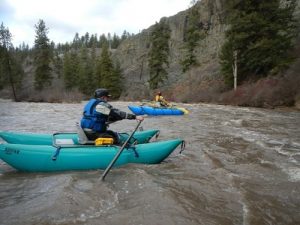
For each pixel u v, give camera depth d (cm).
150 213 375
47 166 529
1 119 1276
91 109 581
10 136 624
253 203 419
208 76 3709
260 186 485
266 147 763
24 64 8250
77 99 3719
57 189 447
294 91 2028
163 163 609
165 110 1585
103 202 405
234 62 2778
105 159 552
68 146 546
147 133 704
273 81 2259
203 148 749
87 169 544
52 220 354
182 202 413
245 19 2580
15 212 375
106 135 585
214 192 456
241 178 523
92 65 6038
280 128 1090
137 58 7638
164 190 451
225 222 362
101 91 591
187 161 630
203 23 5141
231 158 656
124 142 598
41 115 1475
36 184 474
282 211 397
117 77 4788
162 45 4381
